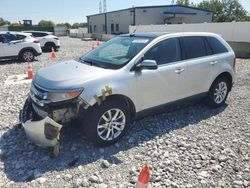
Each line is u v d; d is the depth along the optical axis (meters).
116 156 4.21
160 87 4.95
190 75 5.41
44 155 4.21
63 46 26.28
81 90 4.04
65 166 3.93
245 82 9.09
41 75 4.52
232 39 21.59
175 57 5.25
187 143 4.66
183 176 3.74
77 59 5.32
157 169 3.89
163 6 42.41
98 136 4.30
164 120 5.60
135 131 5.05
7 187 3.48
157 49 4.98
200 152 4.36
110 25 49.88
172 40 5.28
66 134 4.78
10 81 9.71
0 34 14.12
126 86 4.43
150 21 42.59
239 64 13.29
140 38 5.22
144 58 4.75
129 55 4.77
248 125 5.46
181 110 6.17
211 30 23.09
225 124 5.49
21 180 3.62
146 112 4.91
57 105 4.01
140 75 4.62
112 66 4.58
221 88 6.28
